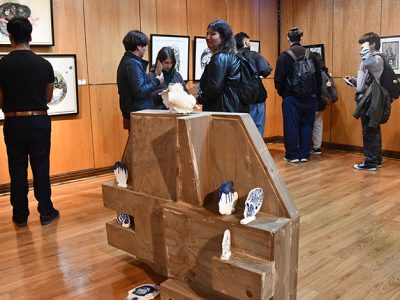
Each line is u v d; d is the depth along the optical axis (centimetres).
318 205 354
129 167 231
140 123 209
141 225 224
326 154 574
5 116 309
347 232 295
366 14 548
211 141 188
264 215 175
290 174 464
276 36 657
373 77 444
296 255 180
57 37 432
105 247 278
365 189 398
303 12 620
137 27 489
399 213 331
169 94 195
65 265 253
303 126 524
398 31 520
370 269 240
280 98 673
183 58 538
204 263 186
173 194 202
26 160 318
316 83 513
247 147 176
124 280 233
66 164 454
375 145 470
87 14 450
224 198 174
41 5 412
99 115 473
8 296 219
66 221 328
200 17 550
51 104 433
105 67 471
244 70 296
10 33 301
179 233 193
